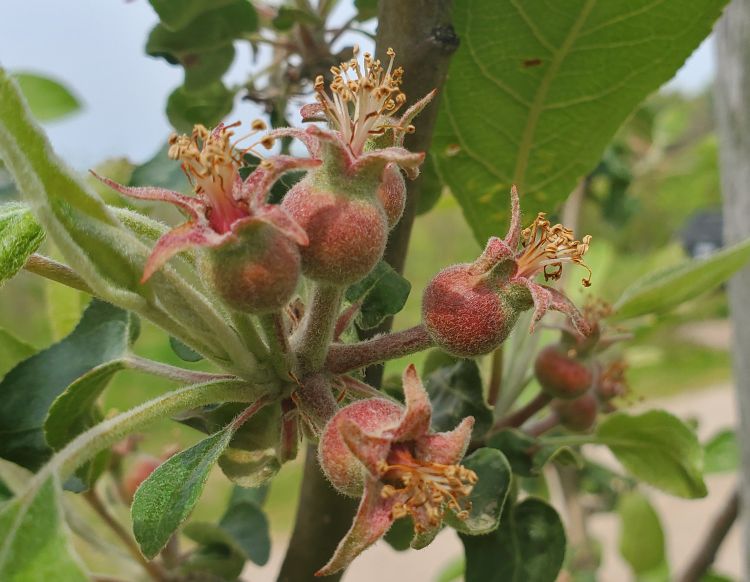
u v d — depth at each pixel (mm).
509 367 146
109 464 154
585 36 126
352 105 100
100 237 85
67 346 114
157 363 105
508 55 129
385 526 80
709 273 138
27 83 205
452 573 262
